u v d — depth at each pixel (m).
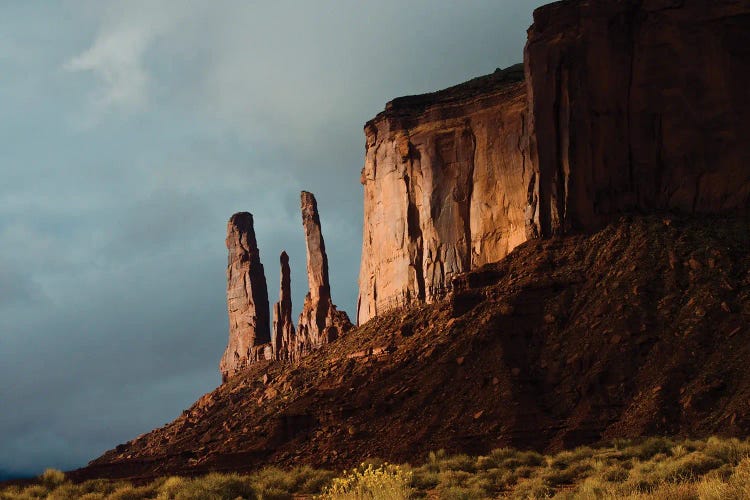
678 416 64.62
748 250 77.12
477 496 47.91
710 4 86.25
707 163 84.06
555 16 87.88
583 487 44.62
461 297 83.38
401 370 81.06
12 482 64.50
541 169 85.81
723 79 85.25
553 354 73.94
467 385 74.44
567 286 78.69
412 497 47.69
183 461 87.12
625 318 73.44
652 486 43.25
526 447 66.88
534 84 86.94
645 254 78.56
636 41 86.69
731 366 66.62
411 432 72.19
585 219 84.12
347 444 74.25
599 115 85.44
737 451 50.00
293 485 59.31
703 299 72.69
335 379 87.88
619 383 69.25
